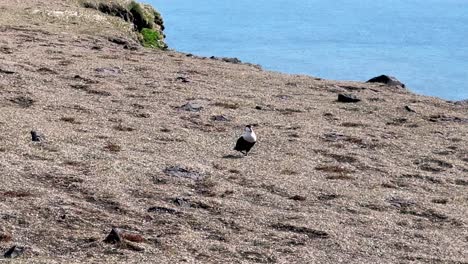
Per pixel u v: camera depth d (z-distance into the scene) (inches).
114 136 1843.0
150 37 3981.3
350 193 1562.5
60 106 2081.7
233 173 1637.6
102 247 1182.3
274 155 1797.5
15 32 3090.6
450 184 1680.6
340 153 1841.8
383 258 1245.7
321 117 2203.5
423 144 1983.3
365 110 2326.5
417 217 1467.8
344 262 1212.5
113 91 2309.3
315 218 1403.8
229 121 2078.0
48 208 1331.2
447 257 1266.0
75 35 3211.1
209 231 1311.5
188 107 2174.0
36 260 1098.1
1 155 1598.2
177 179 1562.5
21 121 1881.2
